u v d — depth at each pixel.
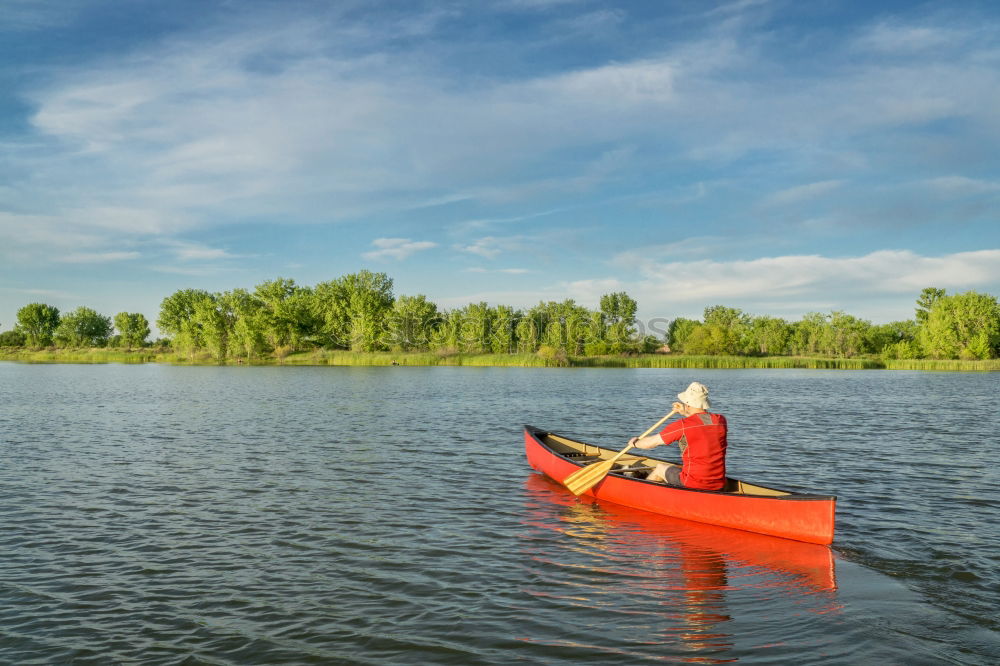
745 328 101.50
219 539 7.73
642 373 54.72
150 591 6.12
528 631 5.25
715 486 8.55
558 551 7.32
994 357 76.31
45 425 18.44
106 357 82.69
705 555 7.16
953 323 77.19
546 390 33.06
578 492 9.70
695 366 70.19
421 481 10.95
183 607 5.75
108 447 14.44
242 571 6.66
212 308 74.00
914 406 25.20
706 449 8.48
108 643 5.05
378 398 27.92
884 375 55.00
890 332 100.31
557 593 6.07
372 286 99.94
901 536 7.79
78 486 10.49
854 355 89.25
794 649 4.91
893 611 5.61
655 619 5.49
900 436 16.52
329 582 6.34
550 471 10.90
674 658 4.79
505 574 6.58
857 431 17.53
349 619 5.48
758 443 15.34
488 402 26.05
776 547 7.39
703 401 8.66
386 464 12.43
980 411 23.19
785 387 37.94
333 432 16.95
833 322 90.75
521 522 8.52
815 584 6.27
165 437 16.03
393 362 69.56
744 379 47.19
